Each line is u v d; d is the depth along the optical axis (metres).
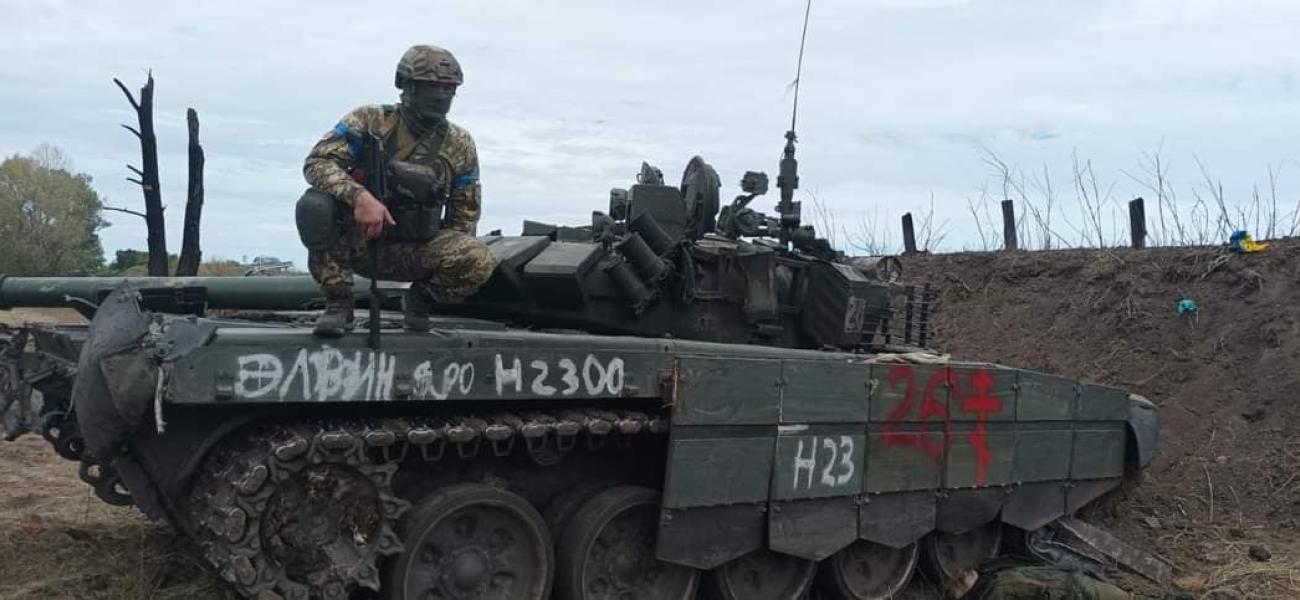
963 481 8.05
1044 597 7.58
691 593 6.91
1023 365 13.26
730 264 7.75
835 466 7.23
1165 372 12.31
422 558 5.89
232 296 7.60
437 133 5.69
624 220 7.94
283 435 5.22
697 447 6.49
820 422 7.13
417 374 5.52
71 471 10.30
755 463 6.79
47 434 6.65
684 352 6.60
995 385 8.27
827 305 8.24
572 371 6.06
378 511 5.50
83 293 7.27
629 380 6.30
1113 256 14.12
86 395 5.02
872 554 8.02
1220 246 13.47
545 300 7.18
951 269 15.60
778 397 6.88
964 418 8.04
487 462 6.42
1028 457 8.58
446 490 5.91
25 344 6.67
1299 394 11.20
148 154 11.02
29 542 7.19
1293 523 9.88
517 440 6.16
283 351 5.13
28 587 6.27
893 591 8.00
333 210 5.27
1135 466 9.71
